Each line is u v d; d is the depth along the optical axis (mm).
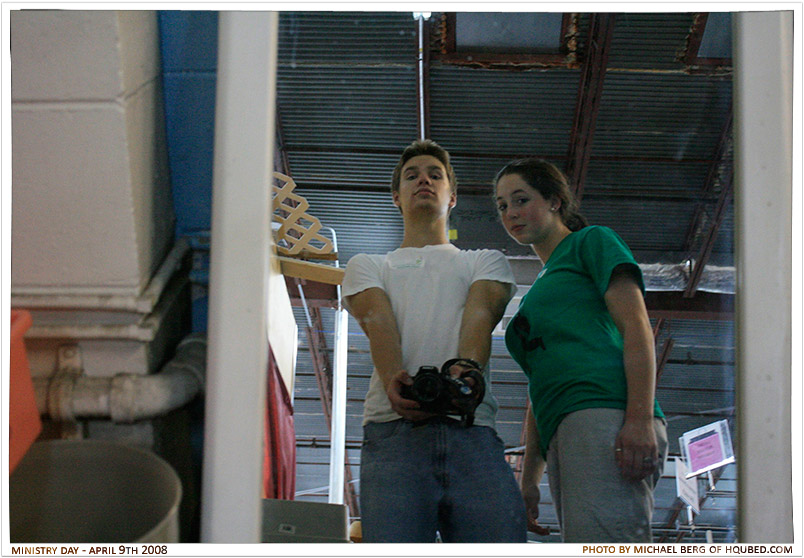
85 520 1028
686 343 3340
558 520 1354
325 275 1860
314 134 2938
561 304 1396
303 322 2383
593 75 3107
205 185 1312
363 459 1355
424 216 1627
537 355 1399
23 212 1091
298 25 2396
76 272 1121
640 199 3465
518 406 1777
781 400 1022
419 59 2830
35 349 1146
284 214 1970
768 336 1035
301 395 2594
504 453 1363
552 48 3049
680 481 1887
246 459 963
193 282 1340
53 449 1039
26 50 1041
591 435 1269
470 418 1317
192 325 1349
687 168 3305
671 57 3010
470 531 1251
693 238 3326
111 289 1130
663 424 1339
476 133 3324
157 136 1234
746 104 1085
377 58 2674
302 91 2744
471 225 2852
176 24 1264
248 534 952
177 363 1184
